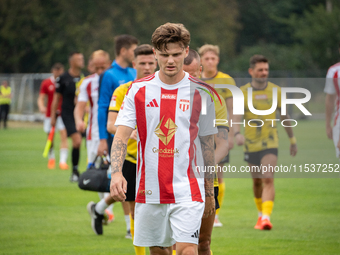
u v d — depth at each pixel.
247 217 28.42
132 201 20.81
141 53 20.48
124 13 155.38
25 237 23.61
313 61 138.25
